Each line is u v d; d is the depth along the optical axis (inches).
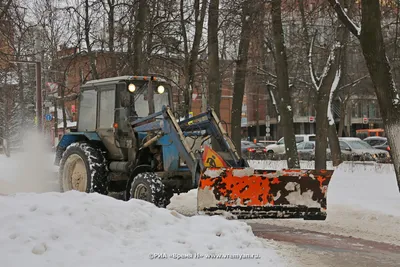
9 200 300.5
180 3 766.5
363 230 357.4
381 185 586.6
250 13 570.6
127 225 265.3
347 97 1568.7
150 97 424.5
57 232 237.6
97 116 465.1
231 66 797.2
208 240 259.1
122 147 436.1
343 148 1084.5
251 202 345.1
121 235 252.8
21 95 1288.1
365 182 617.3
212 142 405.7
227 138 394.0
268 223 389.7
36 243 222.4
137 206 293.1
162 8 778.2
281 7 602.9
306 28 746.2
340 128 1627.7
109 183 453.4
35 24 917.8
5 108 1347.2
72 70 1093.1
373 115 2342.5
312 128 2363.4
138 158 422.6
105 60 864.9
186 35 808.3
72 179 477.4
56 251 219.0
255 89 1635.1
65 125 1104.2
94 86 470.6
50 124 1312.7
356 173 727.7
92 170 440.5
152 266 212.1
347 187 572.1
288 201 351.6
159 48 823.7
